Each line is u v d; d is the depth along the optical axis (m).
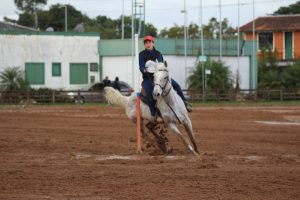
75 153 17.64
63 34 62.88
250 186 11.72
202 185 11.82
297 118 33.03
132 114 17.78
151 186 11.72
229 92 54.97
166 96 16.09
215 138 22.33
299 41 78.81
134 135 23.38
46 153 17.59
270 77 62.38
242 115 35.00
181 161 15.45
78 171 13.72
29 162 15.48
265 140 21.64
